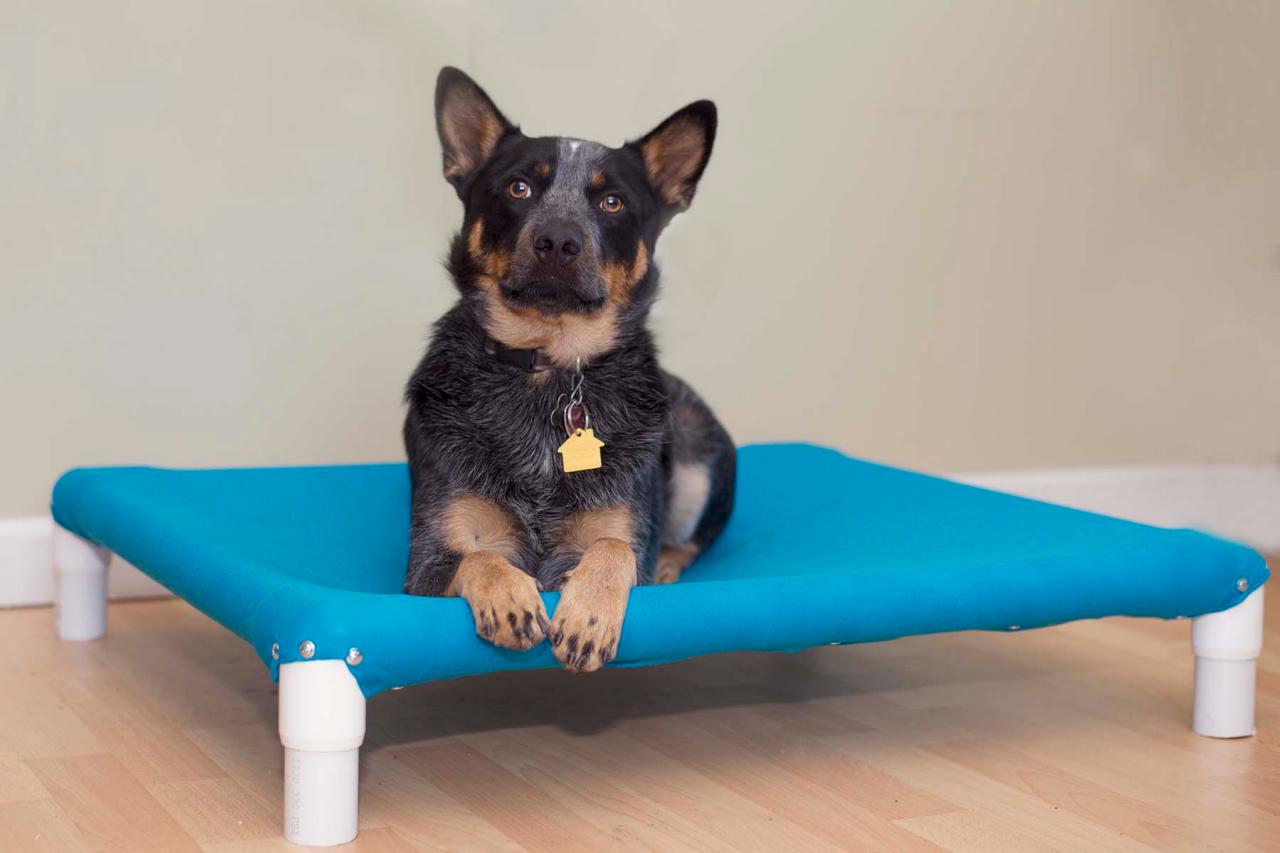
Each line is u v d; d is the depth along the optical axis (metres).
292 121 2.35
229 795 1.72
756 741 1.86
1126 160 2.74
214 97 2.31
